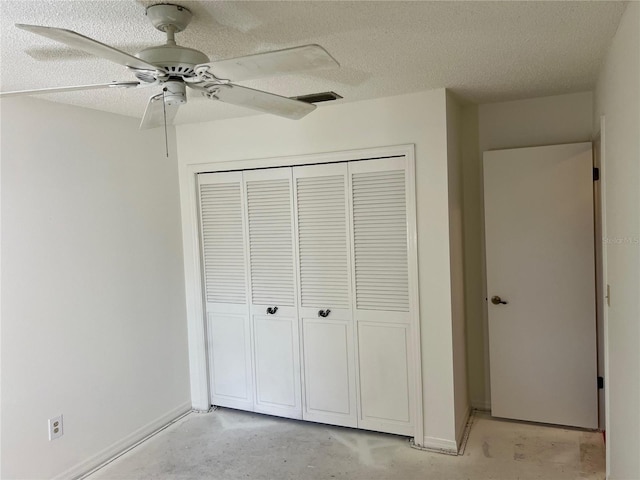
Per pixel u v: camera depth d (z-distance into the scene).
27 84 2.31
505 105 3.31
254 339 3.51
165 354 3.46
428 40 1.98
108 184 3.03
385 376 3.11
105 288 3.00
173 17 1.56
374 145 2.99
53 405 2.67
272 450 3.04
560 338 3.16
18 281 2.50
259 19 1.69
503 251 3.26
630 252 1.79
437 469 2.74
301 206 3.26
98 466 2.91
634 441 1.79
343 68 2.31
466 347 3.44
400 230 2.99
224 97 1.85
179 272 3.61
